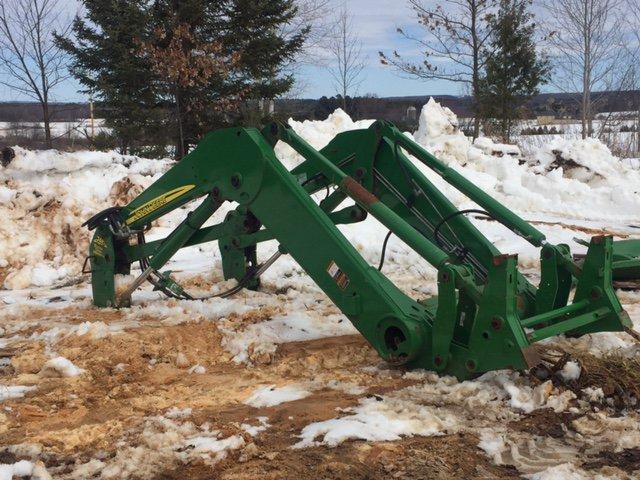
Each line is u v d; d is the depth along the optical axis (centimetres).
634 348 502
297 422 422
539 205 1514
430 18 2978
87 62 2281
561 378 461
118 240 694
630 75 3122
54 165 1606
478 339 450
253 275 722
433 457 373
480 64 2970
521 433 401
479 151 1681
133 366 533
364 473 357
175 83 2133
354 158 635
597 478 343
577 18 3003
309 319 639
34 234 982
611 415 423
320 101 3594
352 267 501
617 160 1775
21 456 384
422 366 491
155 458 374
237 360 551
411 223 613
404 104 3656
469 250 583
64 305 728
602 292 523
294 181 537
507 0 2789
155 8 2205
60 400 467
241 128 565
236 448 385
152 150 2281
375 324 493
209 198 612
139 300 726
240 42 2320
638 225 1364
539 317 485
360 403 450
